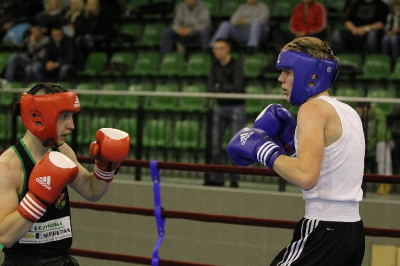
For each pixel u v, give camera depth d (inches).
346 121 104.1
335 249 103.0
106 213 253.8
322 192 104.0
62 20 412.2
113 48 401.7
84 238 258.5
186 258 238.1
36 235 109.9
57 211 112.4
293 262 104.6
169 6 418.0
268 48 359.3
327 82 106.6
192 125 277.4
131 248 248.2
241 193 230.5
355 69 313.3
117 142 112.3
